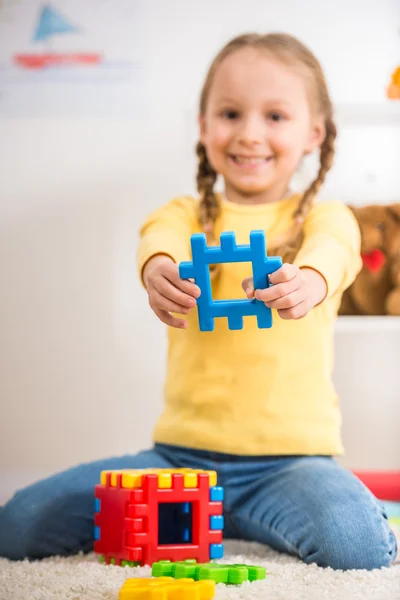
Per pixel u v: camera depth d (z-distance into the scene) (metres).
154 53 1.98
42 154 2.00
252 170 1.25
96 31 1.98
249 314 0.92
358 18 1.97
